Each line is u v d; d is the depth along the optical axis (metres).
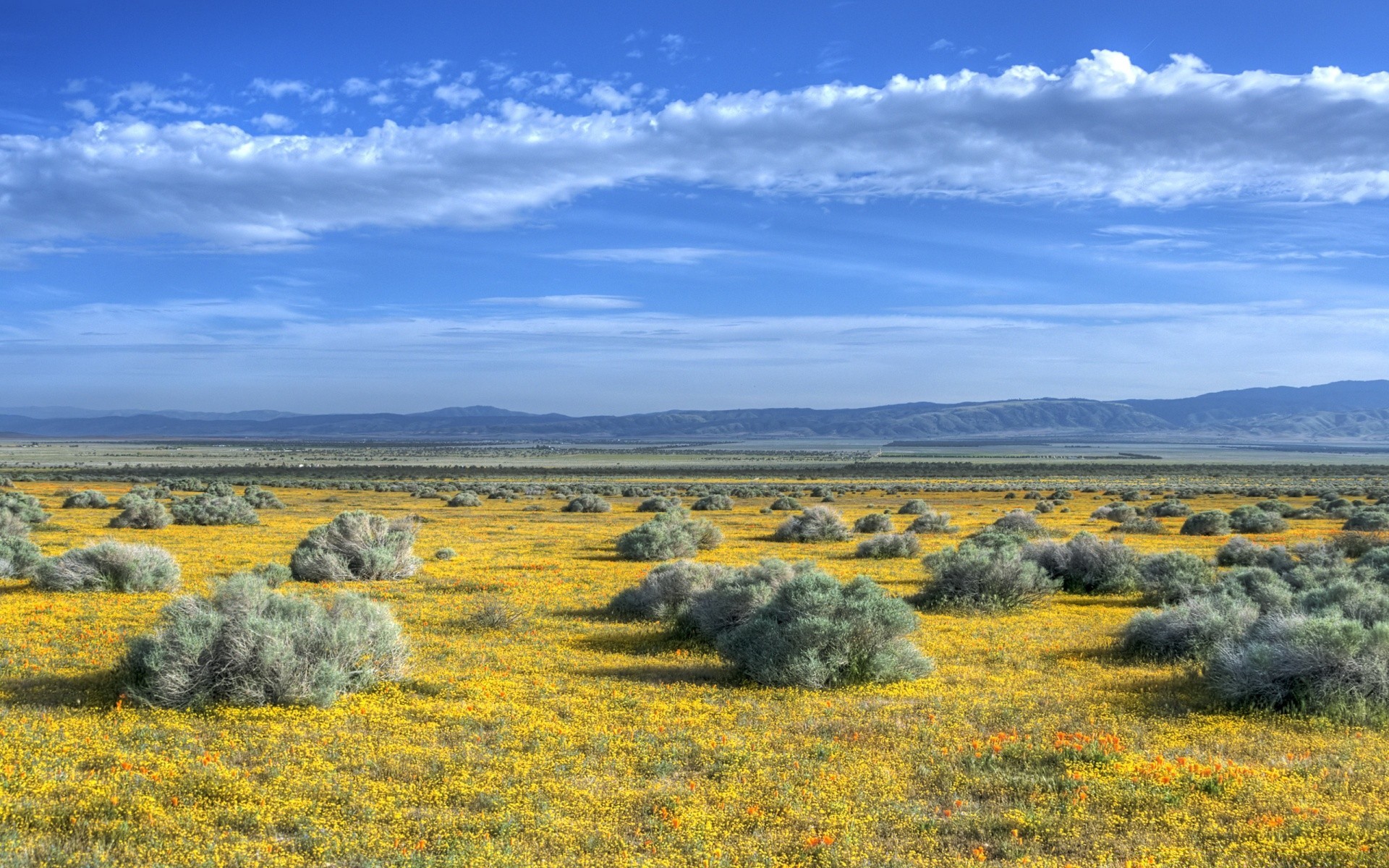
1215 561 36.56
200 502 68.88
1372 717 13.38
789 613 17.06
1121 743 12.26
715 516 75.50
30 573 29.56
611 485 136.88
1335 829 9.07
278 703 14.12
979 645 20.16
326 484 132.50
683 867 8.38
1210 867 8.38
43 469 173.38
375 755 11.67
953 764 11.41
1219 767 10.98
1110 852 8.69
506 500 101.75
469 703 14.51
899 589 29.72
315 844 8.86
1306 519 67.69
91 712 13.59
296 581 30.88
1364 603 18.62
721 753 11.73
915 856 8.62
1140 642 19.28
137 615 22.72
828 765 11.30
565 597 27.41
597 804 9.96
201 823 9.37
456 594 27.94
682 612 21.33
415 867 8.20
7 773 10.57
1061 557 30.62
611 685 15.96
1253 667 14.46
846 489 130.38
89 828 9.12
